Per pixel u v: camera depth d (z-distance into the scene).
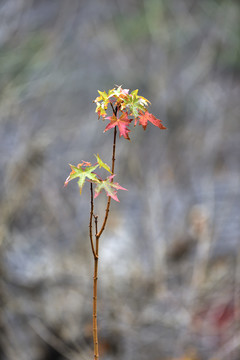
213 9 7.40
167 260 5.64
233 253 5.62
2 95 5.11
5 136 5.15
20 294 4.67
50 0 6.01
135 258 5.42
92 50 7.31
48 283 4.85
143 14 7.36
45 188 5.22
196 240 5.77
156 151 7.38
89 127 6.58
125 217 6.31
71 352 4.40
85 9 7.04
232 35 7.44
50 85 5.76
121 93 1.67
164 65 7.35
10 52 5.23
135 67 7.51
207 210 6.13
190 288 4.99
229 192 6.78
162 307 4.84
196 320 4.83
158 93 7.50
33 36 5.54
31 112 5.59
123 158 6.56
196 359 4.52
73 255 5.27
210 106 7.52
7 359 4.47
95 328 1.79
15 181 4.82
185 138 7.53
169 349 4.66
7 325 4.53
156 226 5.78
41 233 5.21
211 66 7.63
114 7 7.35
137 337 4.71
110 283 4.77
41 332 4.56
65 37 6.34
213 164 7.44
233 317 4.77
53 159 6.01
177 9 7.35
